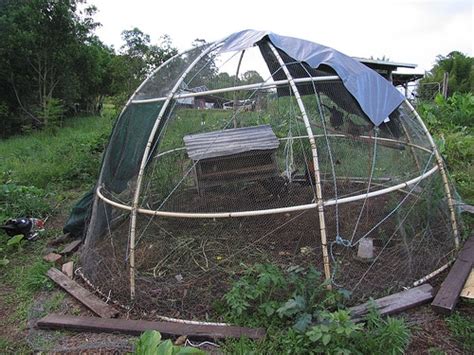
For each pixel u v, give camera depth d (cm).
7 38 1480
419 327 285
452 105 1340
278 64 401
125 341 285
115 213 397
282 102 462
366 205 402
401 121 412
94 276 373
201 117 450
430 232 381
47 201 648
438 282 342
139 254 369
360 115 365
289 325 284
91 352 277
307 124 328
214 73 419
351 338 256
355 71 365
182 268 355
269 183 408
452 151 765
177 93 367
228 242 379
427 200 388
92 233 407
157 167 408
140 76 1705
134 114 396
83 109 2400
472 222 453
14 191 611
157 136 367
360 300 314
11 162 900
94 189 463
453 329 280
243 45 368
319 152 498
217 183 400
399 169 442
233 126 482
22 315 335
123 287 342
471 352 260
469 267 346
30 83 1669
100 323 304
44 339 298
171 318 313
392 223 384
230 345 270
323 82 353
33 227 515
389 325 262
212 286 332
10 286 392
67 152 947
